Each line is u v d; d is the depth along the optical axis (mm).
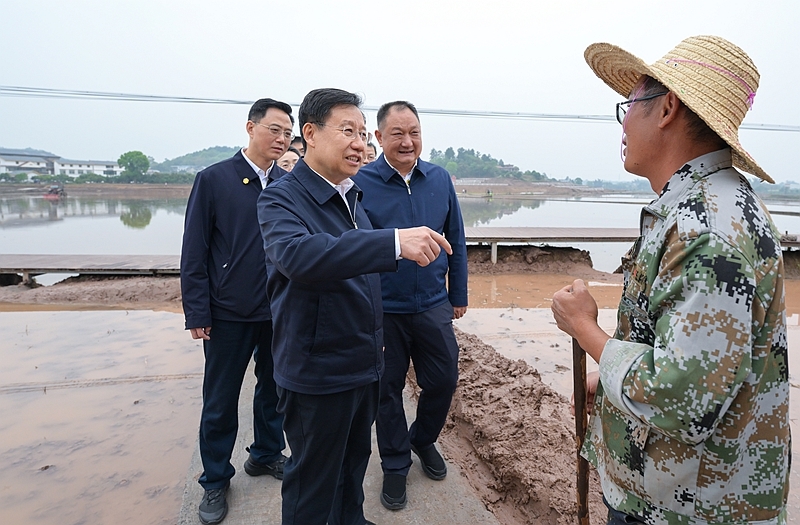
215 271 2459
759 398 1125
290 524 1938
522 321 6773
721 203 1085
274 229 1651
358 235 1491
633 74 1366
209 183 2418
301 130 1852
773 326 1104
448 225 2820
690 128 1181
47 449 3467
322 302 1734
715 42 1208
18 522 2740
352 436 2057
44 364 5027
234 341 2465
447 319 2637
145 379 4656
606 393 1191
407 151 2559
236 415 2545
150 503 2914
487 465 3023
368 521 2285
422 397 2721
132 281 8500
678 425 1047
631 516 1253
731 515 1139
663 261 1130
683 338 1034
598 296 8484
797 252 11164
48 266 8695
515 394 3566
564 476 2650
